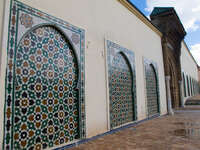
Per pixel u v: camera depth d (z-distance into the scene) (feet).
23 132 7.44
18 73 7.48
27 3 8.10
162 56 28.40
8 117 6.84
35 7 8.46
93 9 12.84
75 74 10.66
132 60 17.76
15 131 7.11
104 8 14.21
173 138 11.56
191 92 63.72
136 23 19.86
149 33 23.82
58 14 9.74
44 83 8.67
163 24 28.91
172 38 35.35
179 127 15.46
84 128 10.60
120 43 15.96
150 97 21.58
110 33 14.58
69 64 10.30
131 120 16.72
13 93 7.11
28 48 8.06
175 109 33.40
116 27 15.58
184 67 51.44
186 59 56.80
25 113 7.60
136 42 19.27
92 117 11.41
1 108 6.62
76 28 10.96
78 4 11.39
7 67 6.97
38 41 8.60
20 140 7.28
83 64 11.18
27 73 7.89
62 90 9.64
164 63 28.30
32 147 7.77
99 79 12.59
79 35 11.15
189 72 62.80
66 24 10.19
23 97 7.59
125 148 9.39
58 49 9.69
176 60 38.63
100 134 11.94
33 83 8.12
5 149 6.62
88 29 12.05
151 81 22.63
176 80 37.88
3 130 6.61
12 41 7.27
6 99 6.82
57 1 9.77
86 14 12.03
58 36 9.80
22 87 7.59
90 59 11.89
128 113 16.30
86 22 11.94
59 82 9.52
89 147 9.52
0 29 6.94
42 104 8.45
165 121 18.95
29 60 8.04
